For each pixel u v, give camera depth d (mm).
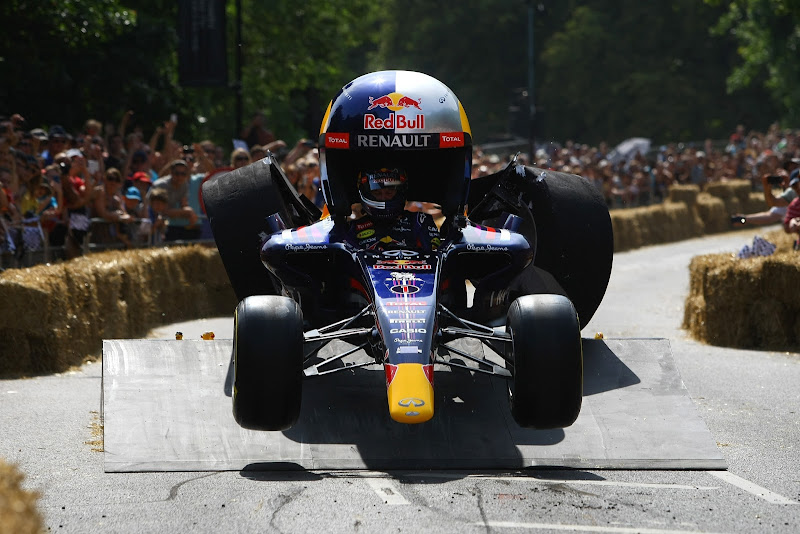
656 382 22062
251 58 107938
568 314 18828
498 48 189000
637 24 177625
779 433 22906
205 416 20594
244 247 24766
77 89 66938
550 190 25391
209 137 100875
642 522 16328
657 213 88938
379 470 19250
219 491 17828
